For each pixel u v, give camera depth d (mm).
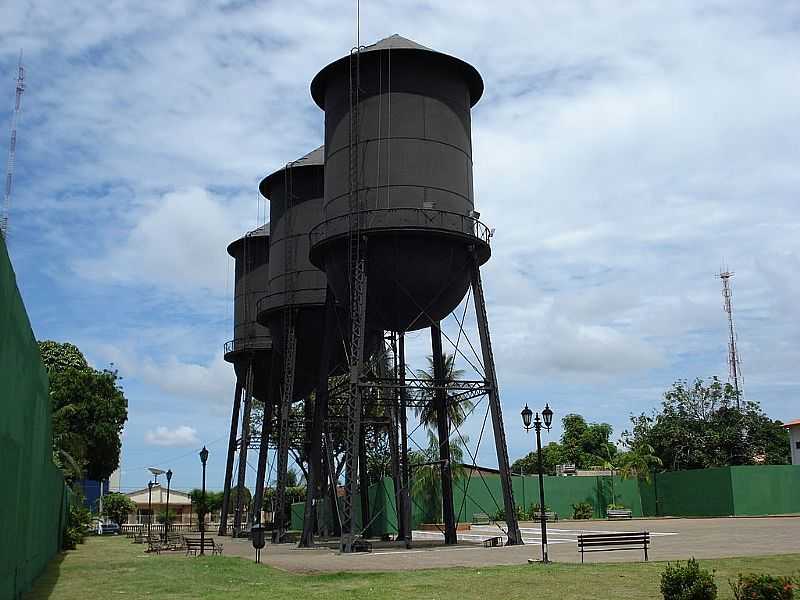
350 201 32531
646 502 70750
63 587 22078
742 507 62656
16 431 16781
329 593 19391
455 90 34031
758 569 23031
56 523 35031
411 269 32031
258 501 47469
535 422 27469
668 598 16109
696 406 78250
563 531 47719
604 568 23703
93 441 67000
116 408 68938
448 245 32406
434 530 54250
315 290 41938
